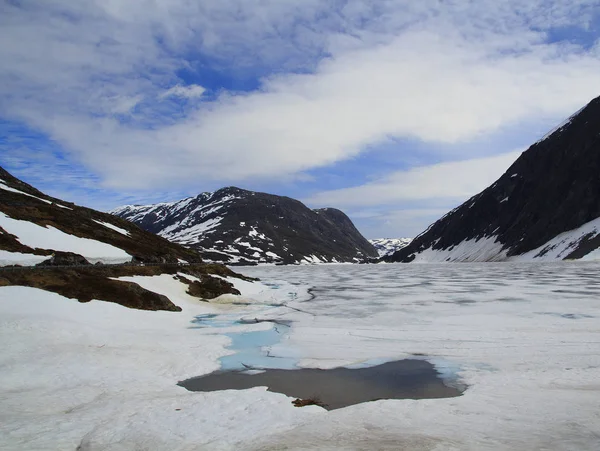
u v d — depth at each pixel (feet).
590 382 59.31
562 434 39.58
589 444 36.73
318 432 42.73
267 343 95.86
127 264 175.63
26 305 100.63
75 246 180.55
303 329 111.75
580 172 639.35
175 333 106.32
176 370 73.26
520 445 37.09
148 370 71.92
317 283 305.73
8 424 44.96
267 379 69.31
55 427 44.50
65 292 119.96
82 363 70.95
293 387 64.90
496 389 58.03
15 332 82.12
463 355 80.43
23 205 208.44
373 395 60.95
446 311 137.80
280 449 37.96
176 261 230.27
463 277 317.22
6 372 64.39
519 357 76.59
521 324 108.99
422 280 305.32
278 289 248.11
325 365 77.15
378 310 146.00
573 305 140.46
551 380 61.11
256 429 44.78
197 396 56.49
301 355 84.43
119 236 236.84
